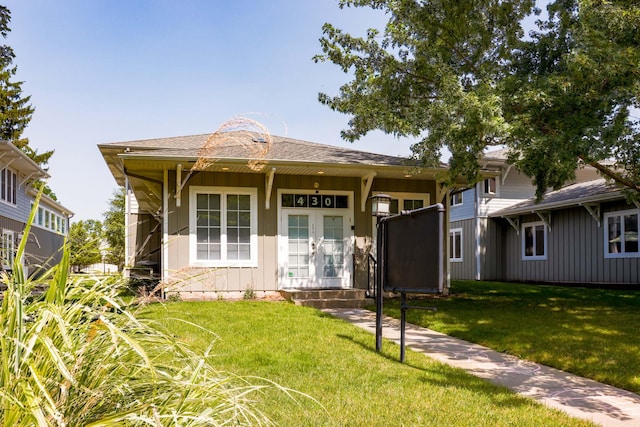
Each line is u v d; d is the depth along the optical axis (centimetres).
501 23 980
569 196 1733
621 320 859
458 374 518
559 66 969
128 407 184
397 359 579
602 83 809
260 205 1222
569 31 932
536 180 944
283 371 502
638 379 507
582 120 806
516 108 902
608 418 399
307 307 1005
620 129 794
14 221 1906
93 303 197
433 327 823
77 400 172
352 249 1276
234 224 1204
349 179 1286
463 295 1305
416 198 1331
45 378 157
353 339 688
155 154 1034
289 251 1239
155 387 193
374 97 1062
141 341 209
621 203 1545
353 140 1137
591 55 775
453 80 867
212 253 1185
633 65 757
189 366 221
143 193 1561
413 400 420
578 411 417
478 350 662
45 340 148
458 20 934
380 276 634
